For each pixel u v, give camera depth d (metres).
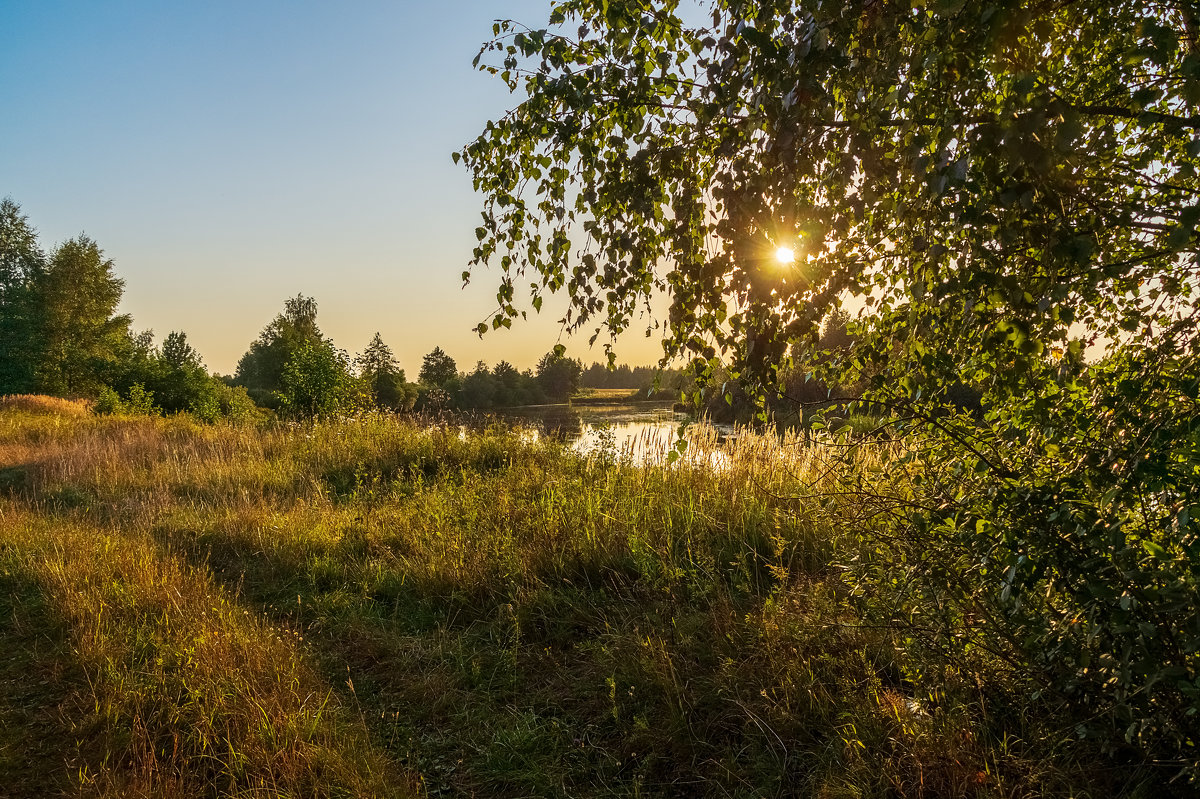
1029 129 1.45
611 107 2.53
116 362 34.94
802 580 4.26
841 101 2.11
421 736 3.33
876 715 2.85
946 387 2.51
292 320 59.12
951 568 2.57
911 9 1.76
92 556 5.76
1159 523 1.98
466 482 8.23
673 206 2.45
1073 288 2.08
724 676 3.41
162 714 3.39
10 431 16.23
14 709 3.54
